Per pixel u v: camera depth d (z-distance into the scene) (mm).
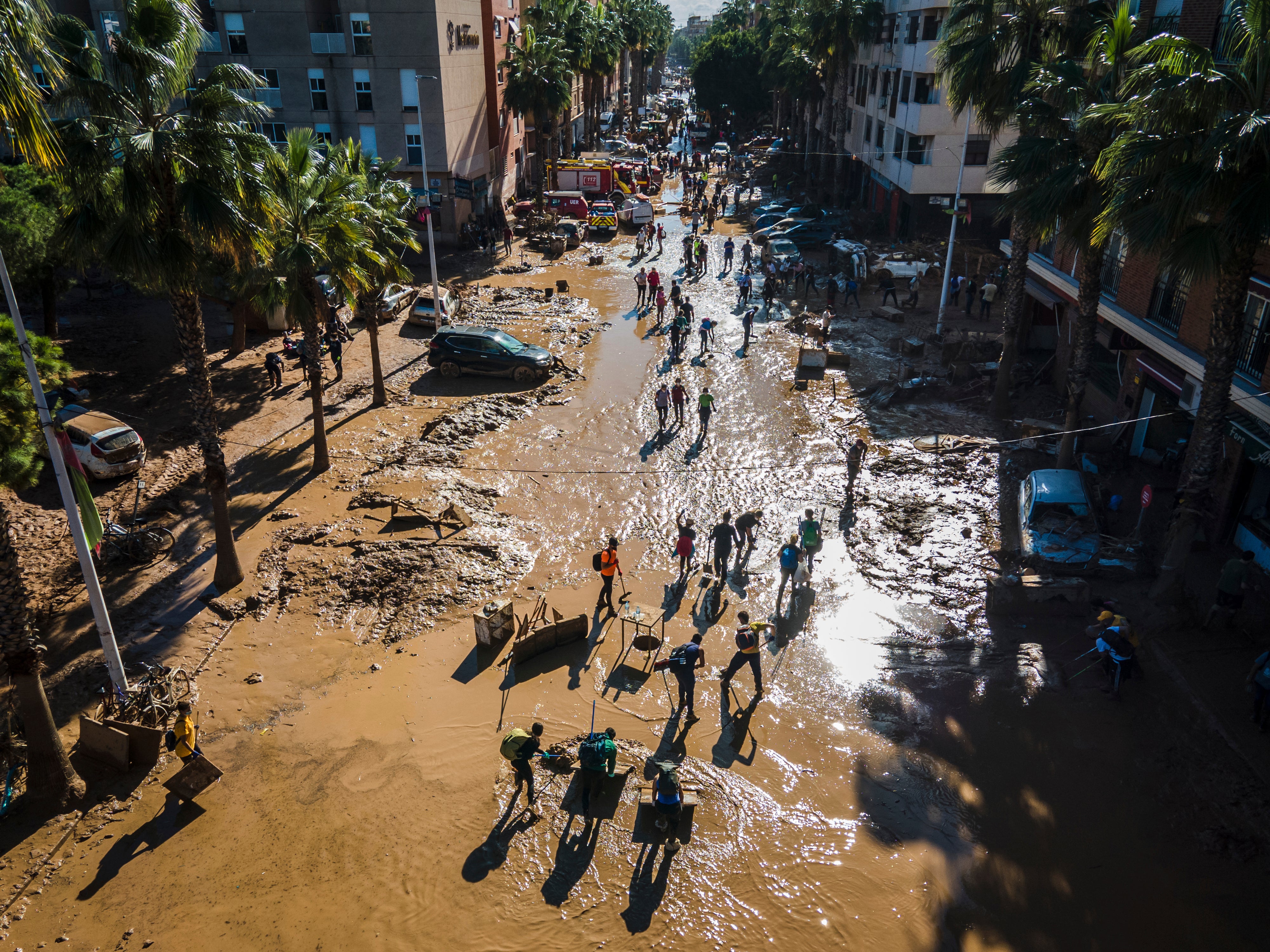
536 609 15641
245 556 17531
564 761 12055
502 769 12078
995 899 10000
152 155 12719
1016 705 13336
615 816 11258
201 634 15172
